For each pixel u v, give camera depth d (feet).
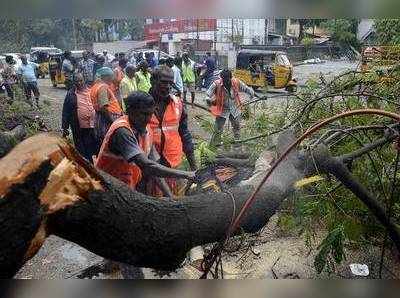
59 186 4.05
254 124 13.43
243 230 5.86
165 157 10.71
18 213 3.79
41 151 3.99
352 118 10.57
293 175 6.77
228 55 62.39
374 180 9.62
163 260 5.00
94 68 37.58
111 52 84.79
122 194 4.64
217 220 5.32
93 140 17.48
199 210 5.28
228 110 18.34
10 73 33.99
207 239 5.30
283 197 6.30
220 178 9.13
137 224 4.68
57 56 57.00
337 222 9.43
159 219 4.89
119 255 4.68
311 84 12.63
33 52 74.64
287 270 9.77
